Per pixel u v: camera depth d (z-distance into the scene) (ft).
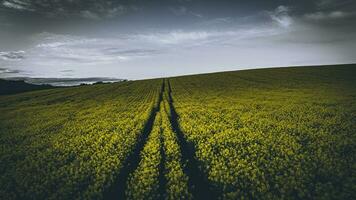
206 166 40.06
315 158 39.29
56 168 44.39
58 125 85.30
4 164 48.70
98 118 92.84
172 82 234.58
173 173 38.45
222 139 53.98
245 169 37.01
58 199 33.50
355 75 170.09
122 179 40.81
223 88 165.89
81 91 209.56
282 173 36.09
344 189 30.25
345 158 39.65
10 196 35.45
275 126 64.34
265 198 29.55
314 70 219.00
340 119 66.44
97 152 51.01
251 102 106.01
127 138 58.49
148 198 31.86
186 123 71.67
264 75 221.87
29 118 102.58
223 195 31.07
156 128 67.10
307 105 89.92
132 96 157.48
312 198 29.37
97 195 33.42
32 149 57.57
